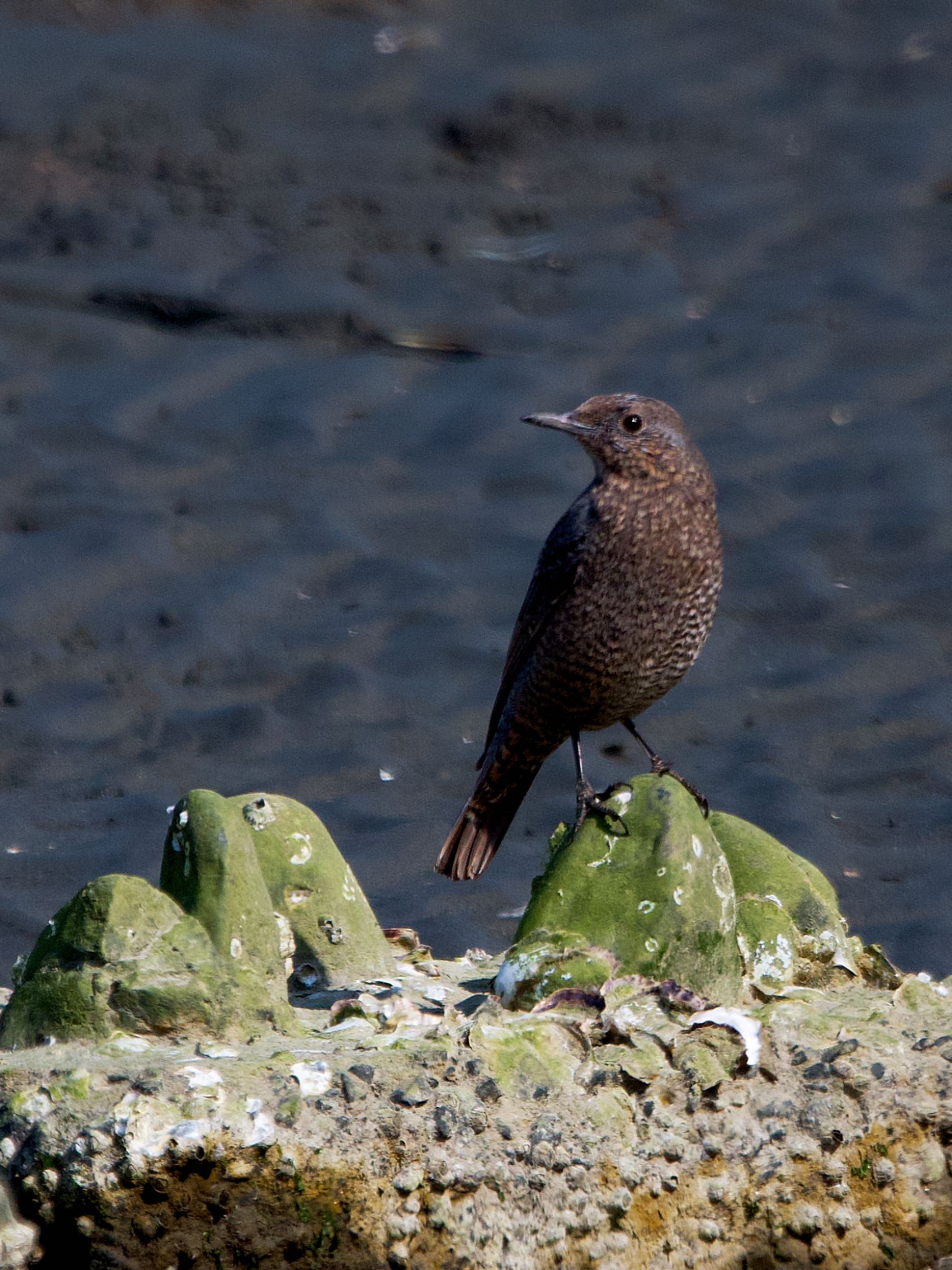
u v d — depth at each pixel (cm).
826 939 741
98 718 1325
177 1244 585
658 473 828
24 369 1900
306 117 2627
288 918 759
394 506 1662
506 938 1034
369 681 1381
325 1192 591
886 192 2484
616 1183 616
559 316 2100
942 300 2123
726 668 1431
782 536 1612
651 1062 645
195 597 1495
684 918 682
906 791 1234
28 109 2531
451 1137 603
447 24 3052
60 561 1538
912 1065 659
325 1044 640
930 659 1419
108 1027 639
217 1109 591
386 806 1212
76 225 2269
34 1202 586
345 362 1938
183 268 2159
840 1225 636
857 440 1788
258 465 1731
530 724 866
